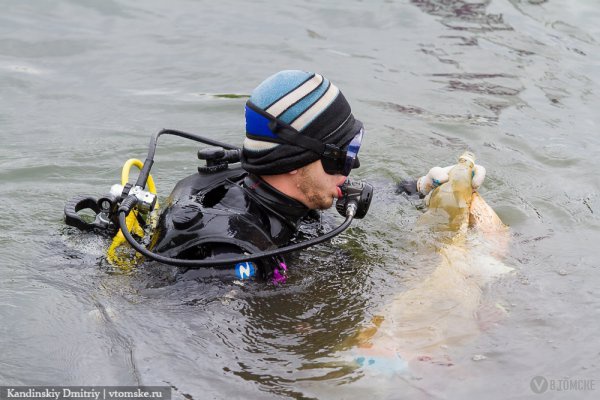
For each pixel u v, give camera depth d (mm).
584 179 8367
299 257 6055
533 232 6941
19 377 4770
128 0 14164
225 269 5500
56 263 6062
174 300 5438
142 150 9039
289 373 4844
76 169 8469
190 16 13695
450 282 5824
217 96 10773
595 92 11109
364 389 4699
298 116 5410
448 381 4777
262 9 14148
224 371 4852
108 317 5332
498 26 13641
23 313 5414
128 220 6102
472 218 6758
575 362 4965
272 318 5332
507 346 5125
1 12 13188
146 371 4828
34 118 9922
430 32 13328
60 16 13305
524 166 8695
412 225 6809
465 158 6930
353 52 12414
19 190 7781
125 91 10891
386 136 9516
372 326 5293
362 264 6090
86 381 4746
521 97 10891
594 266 6270
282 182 5621
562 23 13859
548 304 5645
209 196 5887
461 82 11383
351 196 5797
